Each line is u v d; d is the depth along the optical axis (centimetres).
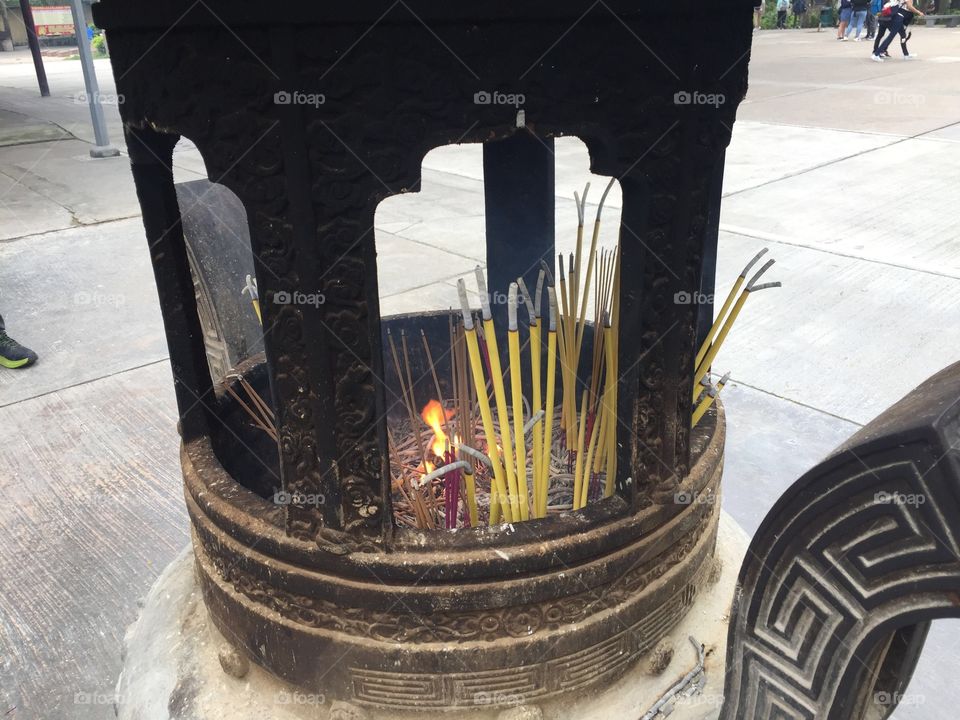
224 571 110
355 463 93
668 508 106
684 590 117
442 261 373
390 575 96
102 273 375
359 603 98
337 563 97
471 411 159
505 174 157
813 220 394
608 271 150
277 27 75
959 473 68
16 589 175
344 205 82
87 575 179
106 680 151
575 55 82
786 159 519
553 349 109
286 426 94
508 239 163
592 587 101
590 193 459
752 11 90
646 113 87
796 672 89
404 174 82
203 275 186
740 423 228
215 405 131
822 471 79
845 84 827
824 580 82
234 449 136
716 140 93
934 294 301
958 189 433
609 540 100
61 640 161
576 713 110
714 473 117
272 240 85
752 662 93
